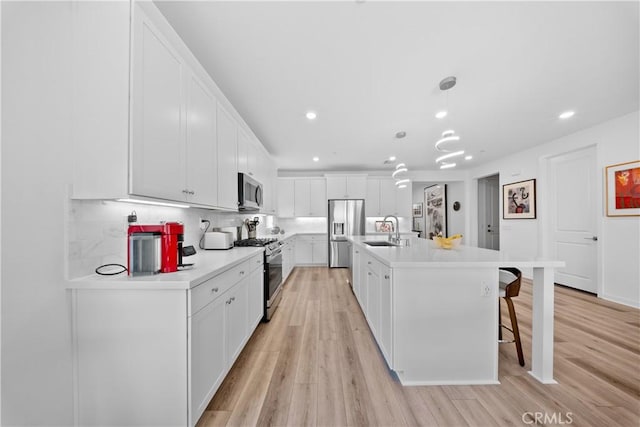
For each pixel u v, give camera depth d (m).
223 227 2.94
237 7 1.41
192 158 1.70
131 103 1.16
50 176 1.08
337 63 1.93
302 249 5.79
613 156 3.08
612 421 1.31
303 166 5.65
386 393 1.54
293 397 1.50
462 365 1.63
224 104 2.33
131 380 1.17
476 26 1.56
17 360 0.97
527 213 4.39
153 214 1.80
